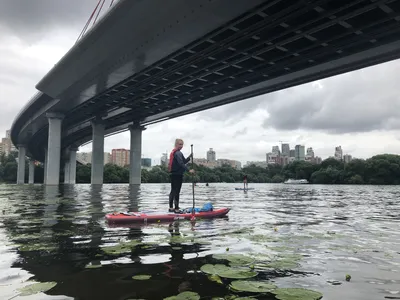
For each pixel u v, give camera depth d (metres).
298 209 10.38
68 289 2.62
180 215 7.45
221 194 21.98
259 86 34.25
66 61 31.73
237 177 122.06
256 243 4.51
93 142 50.69
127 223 6.66
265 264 3.38
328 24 20.56
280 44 23.77
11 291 2.58
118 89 38.97
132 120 55.47
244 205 12.04
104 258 3.64
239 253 3.86
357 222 7.05
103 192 23.62
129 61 28.28
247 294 2.51
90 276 2.97
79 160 112.50
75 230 5.70
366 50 24.44
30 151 99.81
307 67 28.44
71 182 89.19
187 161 8.36
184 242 4.55
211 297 2.44
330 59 26.62
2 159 140.25
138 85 36.16
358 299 2.44
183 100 41.09
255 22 22.08
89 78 33.81
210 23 21.44
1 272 3.11
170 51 26.02
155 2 20.39
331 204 12.91
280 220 7.32
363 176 86.31
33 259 3.61
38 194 20.20
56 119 49.00
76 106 45.81
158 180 108.81
